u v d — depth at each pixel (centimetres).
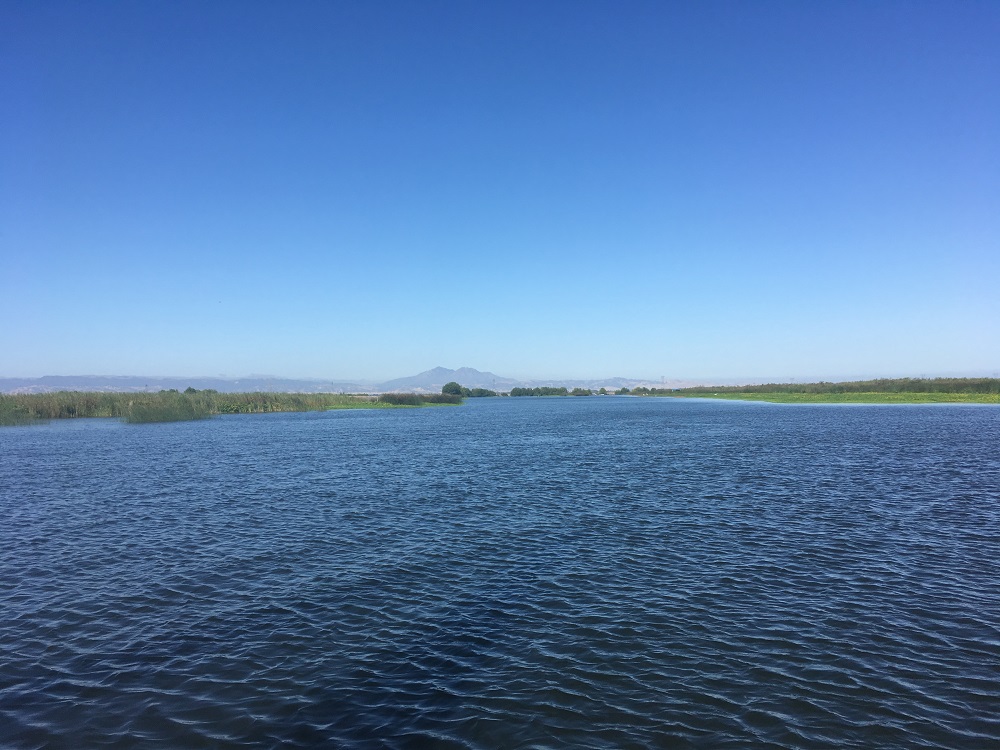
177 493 3519
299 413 14238
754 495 3322
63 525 2736
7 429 8681
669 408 16638
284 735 1146
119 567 2130
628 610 1709
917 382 18150
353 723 1182
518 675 1356
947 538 2417
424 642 1524
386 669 1391
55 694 1293
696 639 1521
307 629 1609
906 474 3997
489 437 7300
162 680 1349
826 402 17775
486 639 1538
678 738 1121
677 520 2752
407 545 2380
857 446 5672
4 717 1205
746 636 1536
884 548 2284
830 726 1153
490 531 2586
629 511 2950
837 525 2634
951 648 1466
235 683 1335
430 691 1295
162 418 10612
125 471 4416
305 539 2478
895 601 1761
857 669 1366
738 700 1245
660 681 1323
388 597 1830
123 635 1580
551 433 7850
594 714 1200
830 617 1650
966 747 1091
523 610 1720
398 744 1114
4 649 1503
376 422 10588
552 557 2211
